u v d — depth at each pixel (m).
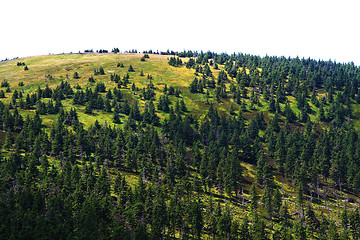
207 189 127.44
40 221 73.44
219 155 143.12
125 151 141.50
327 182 138.62
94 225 75.94
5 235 69.69
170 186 110.31
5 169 100.38
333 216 111.94
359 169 135.25
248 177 140.50
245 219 90.75
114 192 105.00
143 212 88.25
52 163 123.06
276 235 87.12
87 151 133.50
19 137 132.00
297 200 111.31
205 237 91.94
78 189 92.06
